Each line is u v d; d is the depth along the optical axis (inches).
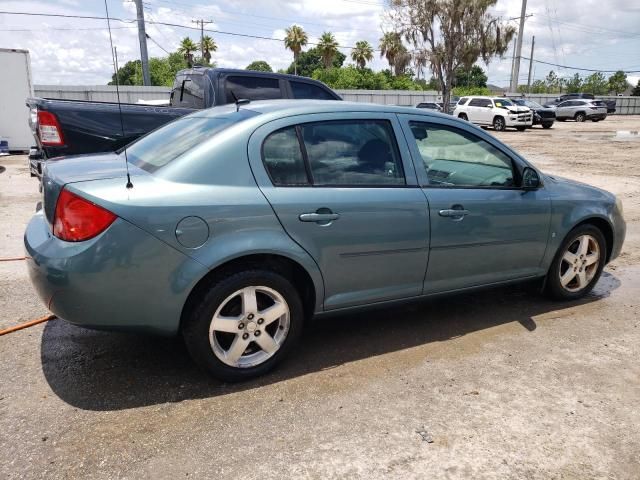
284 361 136.6
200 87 281.9
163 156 125.5
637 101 2074.3
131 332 114.8
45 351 139.6
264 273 121.1
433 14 1220.5
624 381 130.2
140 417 111.3
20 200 329.4
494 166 158.6
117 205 107.1
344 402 118.5
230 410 114.6
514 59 1686.8
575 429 110.6
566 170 523.8
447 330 158.4
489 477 96.3
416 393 122.9
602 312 175.0
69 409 113.7
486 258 155.9
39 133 228.5
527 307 177.9
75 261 106.0
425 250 142.6
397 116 143.5
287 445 103.6
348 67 2171.5
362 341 149.9
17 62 550.3
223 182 117.1
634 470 99.1
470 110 1174.3
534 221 162.7
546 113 1181.7
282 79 287.0
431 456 101.3
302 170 126.6
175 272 111.7
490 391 124.3
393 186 138.3
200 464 97.8
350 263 132.2
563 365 137.6
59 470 95.2
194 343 117.9
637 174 494.6
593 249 183.3
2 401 116.0
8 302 171.2
